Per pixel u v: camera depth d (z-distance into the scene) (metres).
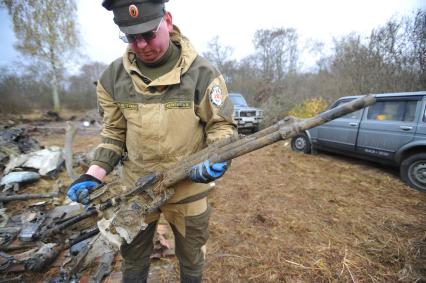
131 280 1.66
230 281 2.24
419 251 2.62
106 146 1.51
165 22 1.21
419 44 7.92
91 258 2.35
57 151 5.09
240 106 9.83
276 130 1.10
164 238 2.73
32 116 17.94
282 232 2.99
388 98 4.82
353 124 5.38
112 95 1.40
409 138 4.39
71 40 19.25
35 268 2.23
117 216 1.28
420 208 3.60
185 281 1.63
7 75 17.98
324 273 2.33
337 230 3.04
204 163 1.15
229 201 3.84
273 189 4.31
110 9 1.14
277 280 2.26
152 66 1.29
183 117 1.28
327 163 5.86
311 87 13.50
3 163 4.92
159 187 1.32
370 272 2.35
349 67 9.62
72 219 1.53
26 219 3.06
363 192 4.18
